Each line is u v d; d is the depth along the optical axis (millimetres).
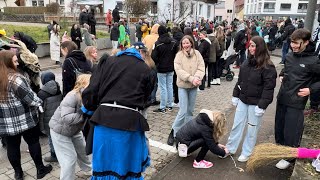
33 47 7281
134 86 2650
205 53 7801
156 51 5910
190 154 4383
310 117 4992
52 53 11844
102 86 2697
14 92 3242
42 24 26375
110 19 22656
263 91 3811
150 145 4664
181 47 4676
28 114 3385
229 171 3906
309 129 4508
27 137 3543
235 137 4227
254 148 4082
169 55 5992
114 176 2676
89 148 2803
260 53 3762
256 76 3818
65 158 3268
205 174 3848
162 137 4996
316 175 3275
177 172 3900
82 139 3514
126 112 2594
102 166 2678
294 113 3762
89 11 18297
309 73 3615
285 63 3816
